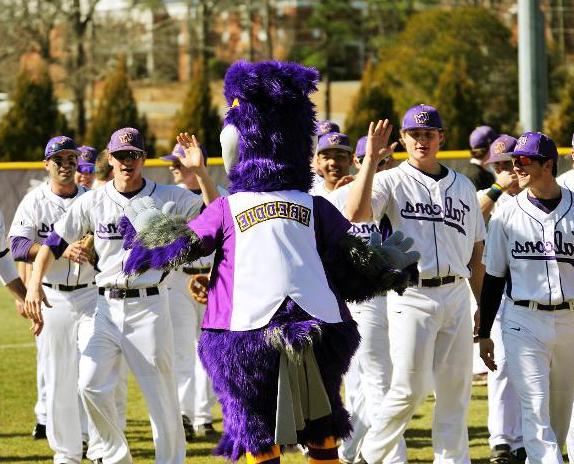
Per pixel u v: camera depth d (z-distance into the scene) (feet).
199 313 59.00
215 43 341.21
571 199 40.04
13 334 93.97
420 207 42.52
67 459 47.03
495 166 53.78
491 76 257.75
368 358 46.60
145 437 54.80
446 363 42.78
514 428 48.29
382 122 38.01
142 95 333.21
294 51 328.49
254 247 32.71
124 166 43.06
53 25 286.66
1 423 59.21
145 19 338.54
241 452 32.89
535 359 39.68
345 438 33.94
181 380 55.83
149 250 33.35
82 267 47.39
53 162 50.34
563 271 39.63
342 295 34.91
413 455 49.67
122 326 42.78
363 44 334.85
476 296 44.68
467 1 327.26
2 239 46.75
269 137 33.63
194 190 57.41
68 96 307.17
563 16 316.40
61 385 47.19
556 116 194.70
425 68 253.03
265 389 32.48
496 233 40.63
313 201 33.86
